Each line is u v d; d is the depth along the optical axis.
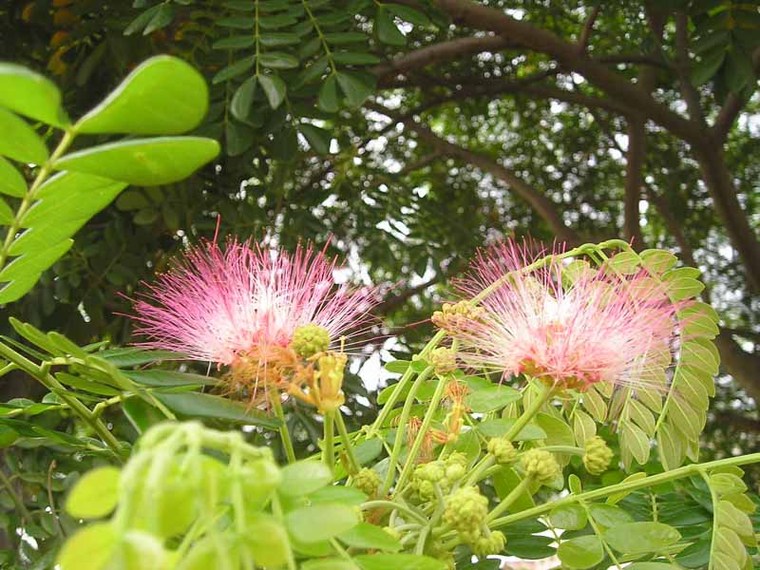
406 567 0.78
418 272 3.53
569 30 5.50
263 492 0.62
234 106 2.19
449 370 1.24
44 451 1.86
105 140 2.43
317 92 2.52
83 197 0.88
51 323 2.84
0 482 1.84
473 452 1.30
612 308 1.24
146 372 1.14
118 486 0.56
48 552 1.67
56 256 1.02
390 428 1.45
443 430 1.32
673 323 1.42
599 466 1.19
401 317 4.86
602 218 5.80
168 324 1.27
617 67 5.62
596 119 5.63
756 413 4.98
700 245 5.71
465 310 1.31
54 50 3.13
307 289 1.27
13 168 0.89
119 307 2.93
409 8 2.51
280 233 3.09
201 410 1.05
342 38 2.37
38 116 0.69
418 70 4.80
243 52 2.52
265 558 0.61
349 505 0.79
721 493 1.25
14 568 1.61
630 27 4.34
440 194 5.68
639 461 1.43
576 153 5.91
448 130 6.24
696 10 2.76
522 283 1.28
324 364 1.08
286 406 2.52
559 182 5.84
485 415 1.44
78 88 3.06
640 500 1.69
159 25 2.33
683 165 5.56
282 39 2.28
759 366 4.20
